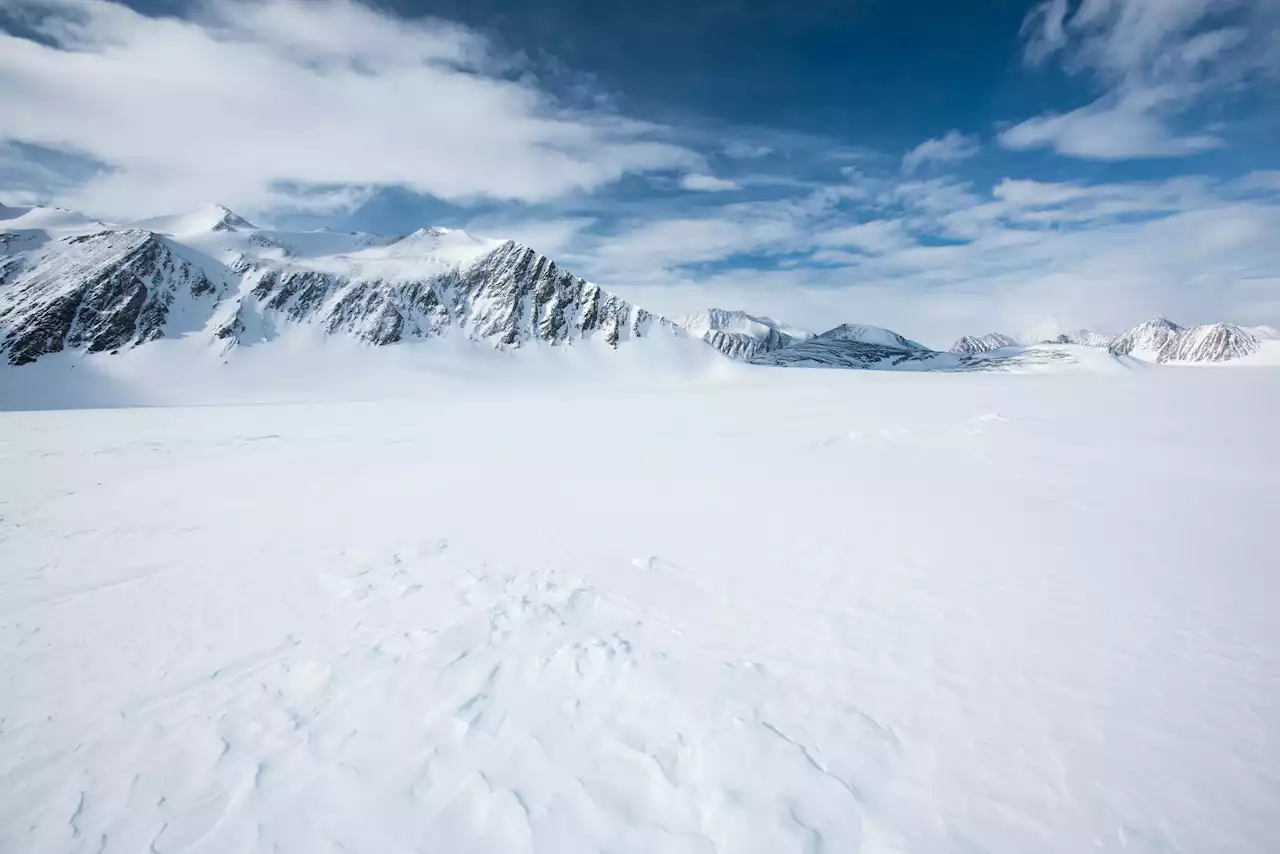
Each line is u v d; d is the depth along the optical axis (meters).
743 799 4.36
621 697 5.66
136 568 9.74
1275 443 16.91
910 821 4.11
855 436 21.56
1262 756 4.52
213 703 5.83
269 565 9.73
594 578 8.72
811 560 9.14
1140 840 3.86
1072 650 6.14
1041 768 4.51
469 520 12.15
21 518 13.10
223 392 92.50
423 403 54.06
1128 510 10.98
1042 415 25.33
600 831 4.14
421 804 4.43
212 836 4.22
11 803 4.57
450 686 5.94
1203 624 6.57
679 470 16.78
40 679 6.37
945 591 7.75
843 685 5.71
